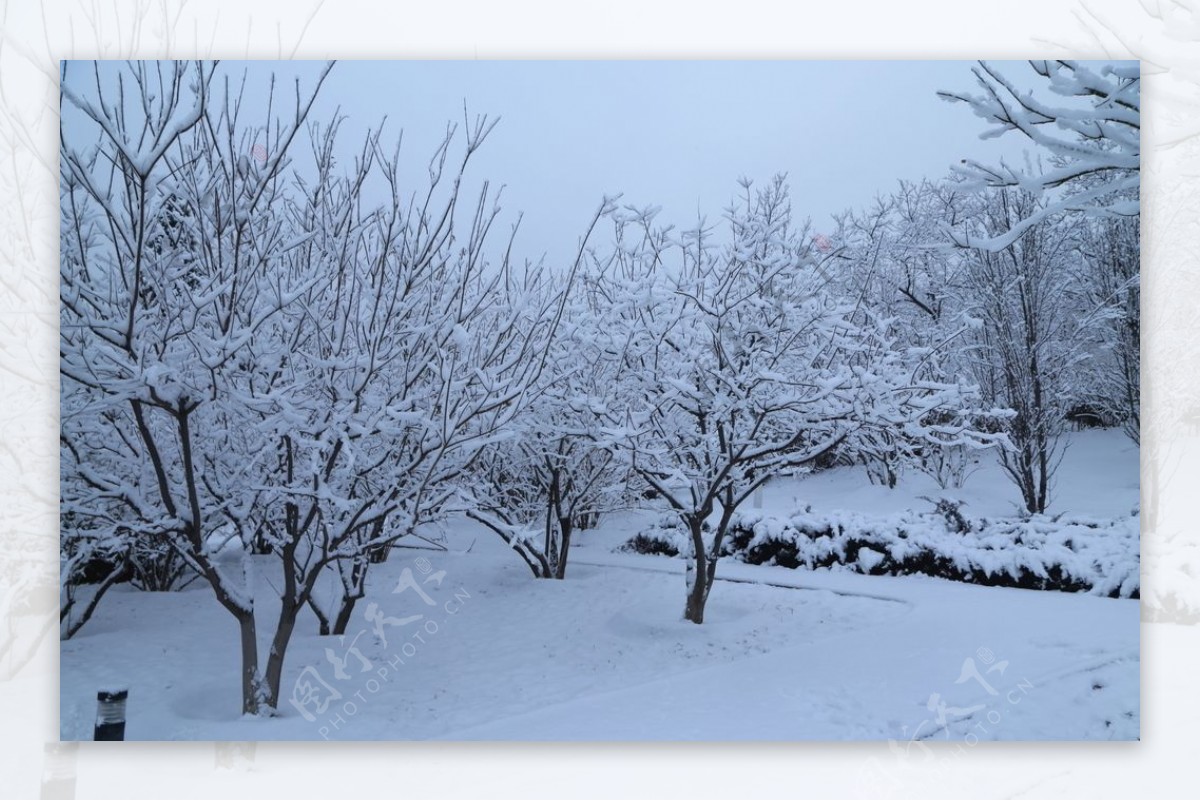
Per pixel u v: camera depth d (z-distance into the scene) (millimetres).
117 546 5832
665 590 8383
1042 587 7531
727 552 10242
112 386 3885
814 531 9555
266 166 4305
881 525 9109
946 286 11672
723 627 6781
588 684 5445
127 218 4434
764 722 4367
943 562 8328
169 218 4504
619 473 9391
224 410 4684
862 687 4867
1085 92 3139
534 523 9664
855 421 6383
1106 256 10906
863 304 8414
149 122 3949
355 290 5293
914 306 11891
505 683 5504
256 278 4492
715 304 6668
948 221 11562
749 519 10195
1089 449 12117
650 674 5652
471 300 5902
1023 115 3256
